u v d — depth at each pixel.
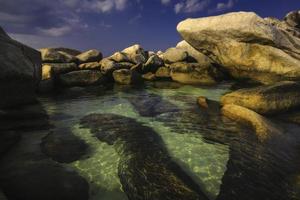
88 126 12.24
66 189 6.85
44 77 20.86
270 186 7.37
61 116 13.80
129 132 11.52
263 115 13.34
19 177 7.18
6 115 11.07
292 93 14.14
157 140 10.64
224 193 7.03
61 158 8.68
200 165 8.54
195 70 25.59
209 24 21.00
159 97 18.94
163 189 7.08
